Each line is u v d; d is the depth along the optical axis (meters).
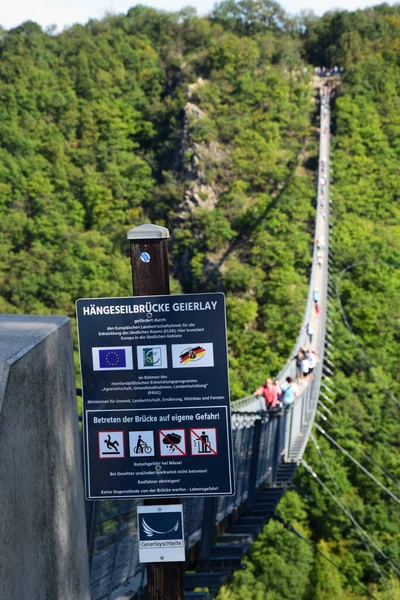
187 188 100.44
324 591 46.69
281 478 16.14
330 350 70.38
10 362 2.94
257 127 109.81
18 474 2.99
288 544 45.97
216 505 9.25
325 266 73.31
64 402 3.62
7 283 80.19
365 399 65.94
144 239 4.13
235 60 118.25
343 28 133.75
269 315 80.81
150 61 116.75
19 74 108.62
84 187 96.31
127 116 108.69
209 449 4.12
